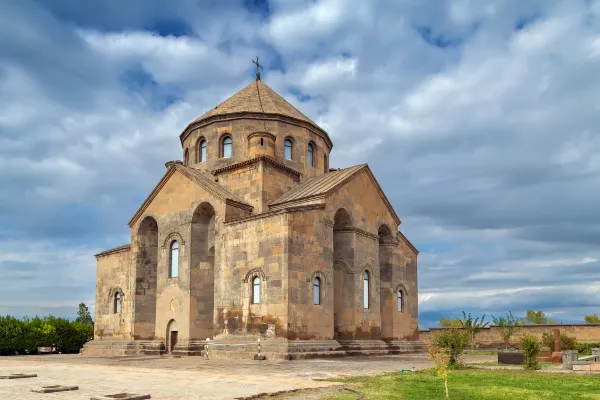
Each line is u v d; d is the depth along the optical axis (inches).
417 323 1646.2
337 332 1343.5
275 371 867.4
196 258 1379.2
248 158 1502.2
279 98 1752.0
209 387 652.1
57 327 1764.3
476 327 1753.2
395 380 727.7
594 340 1600.6
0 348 1592.0
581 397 570.6
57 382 721.0
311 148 1662.2
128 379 757.3
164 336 1395.2
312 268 1219.2
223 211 1325.0
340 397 567.2
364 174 1477.6
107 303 1652.3
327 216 1293.1
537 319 2514.8
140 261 1539.1
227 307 1257.4
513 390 625.9
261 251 1216.2
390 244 1555.1
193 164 1636.3
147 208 1533.0
